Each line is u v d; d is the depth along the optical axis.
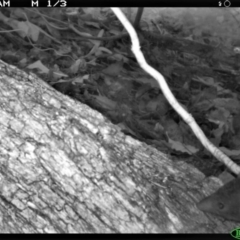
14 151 3.55
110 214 3.38
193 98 5.08
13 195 3.29
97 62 5.21
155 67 5.58
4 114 3.78
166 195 3.64
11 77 4.16
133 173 3.71
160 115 4.61
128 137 4.11
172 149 4.29
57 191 3.40
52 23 5.68
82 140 3.79
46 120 3.83
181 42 5.98
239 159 4.41
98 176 3.57
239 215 3.44
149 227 3.38
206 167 4.16
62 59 5.01
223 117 4.84
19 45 5.00
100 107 4.42
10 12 5.46
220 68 5.82
